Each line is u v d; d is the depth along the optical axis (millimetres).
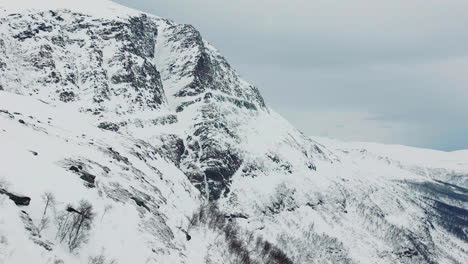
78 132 108125
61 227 49625
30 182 52469
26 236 42781
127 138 140125
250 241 147750
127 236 60156
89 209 55188
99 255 51312
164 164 142625
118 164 93312
